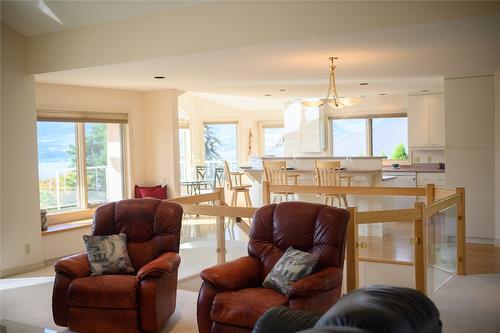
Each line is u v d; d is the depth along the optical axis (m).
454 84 6.89
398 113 9.87
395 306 1.55
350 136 10.47
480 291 4.85
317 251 3.69
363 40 4.45
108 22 5.45
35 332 3.22
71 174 7.28
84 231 6.94
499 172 6.69
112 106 7.70
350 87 8.11
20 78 6.06
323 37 4.31
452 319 4.12
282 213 3.97
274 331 2.06
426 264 4.53
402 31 4.14
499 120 6.64
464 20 3.83
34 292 5.25
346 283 4.32
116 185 7.90
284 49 4.79
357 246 4.22
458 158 6.97
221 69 5.89
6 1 5.46
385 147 10.19
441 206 4.89
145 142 8.17
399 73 6.57
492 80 6.68
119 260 4.25
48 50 5.96
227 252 5.18
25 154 6.12
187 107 10.93
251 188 8.95
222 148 11.41
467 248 6.64
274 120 11.30
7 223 5.92
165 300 4.01
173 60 5.27
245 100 10.80
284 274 3.53
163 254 4.27
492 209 6.82
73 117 7.19
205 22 4.84
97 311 3.86
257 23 4.57
